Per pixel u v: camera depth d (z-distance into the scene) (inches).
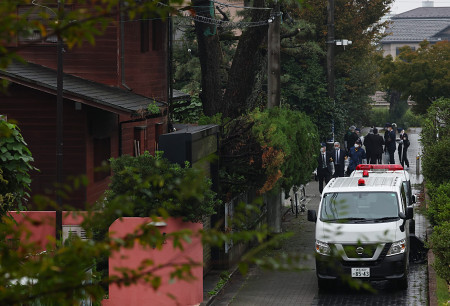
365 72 2210.9
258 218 839.7
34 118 684.1
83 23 129.9
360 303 571.5
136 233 137.9
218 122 741.9
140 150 841.5
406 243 615.2
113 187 507.2
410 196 765.9
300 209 1046.4
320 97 1617.9
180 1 135.5
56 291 130.3
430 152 910.4
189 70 1520.7
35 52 734.5
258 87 1159.6
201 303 545.0
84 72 748.0
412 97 2114.9
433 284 581.0
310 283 642.8
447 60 2075.5
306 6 153.6
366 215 617.9
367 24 2108.8
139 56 837.2
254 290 618.2
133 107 661.3
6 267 132.9
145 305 521.7
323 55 1856.5
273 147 727.7
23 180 498.6
